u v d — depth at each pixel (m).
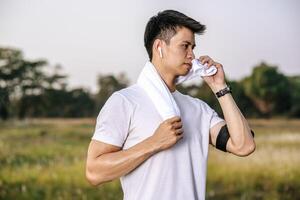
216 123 1.59
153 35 1.53
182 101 1.56
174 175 1.44
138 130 1.45
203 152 1.53
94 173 1.42
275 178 4.28
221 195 4.23
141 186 1.43
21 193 4.14
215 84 1.57
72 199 4.16
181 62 1.50
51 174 4.18
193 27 1.50
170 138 1.38
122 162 1.38
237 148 1.54
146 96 1.48
